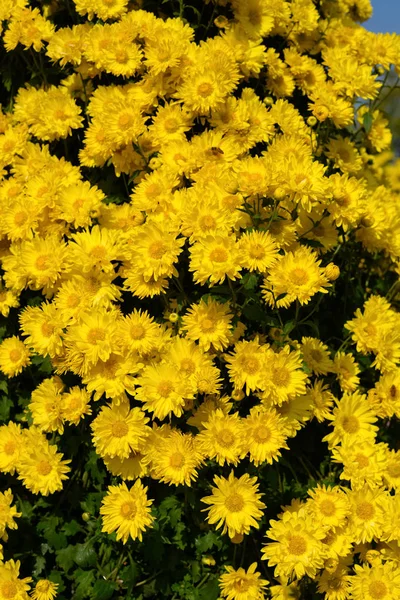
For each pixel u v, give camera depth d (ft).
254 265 3.29
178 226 3.38
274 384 3.26
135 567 3.45
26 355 3.60
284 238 3.43
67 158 3.85
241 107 3.62
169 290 3.52
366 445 3.47
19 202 3.58
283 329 3.39
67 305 3.41
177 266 3.53
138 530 3.37
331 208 3.51
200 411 3.35
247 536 3.48
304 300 3.28
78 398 3.42
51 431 3.57
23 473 3.45
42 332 3.44
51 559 3.59
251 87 3.94
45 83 3.90
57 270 3.43
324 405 3.48
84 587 3.47
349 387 3.61
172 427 3.40
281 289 3.30
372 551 3.36
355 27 4.29
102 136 3.59
